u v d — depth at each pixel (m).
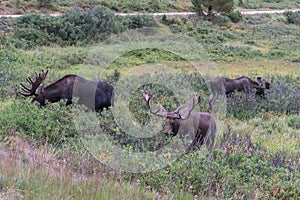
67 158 11.88
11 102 18.97
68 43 50.00
